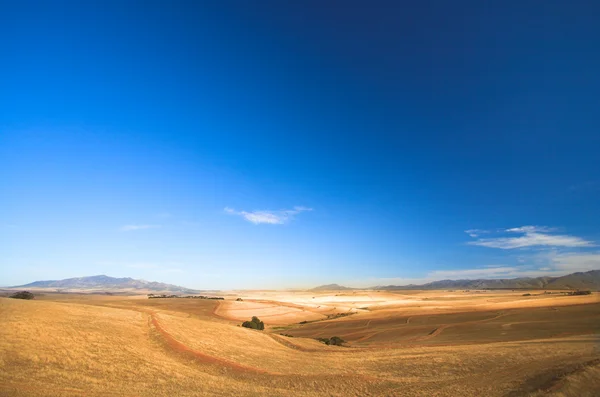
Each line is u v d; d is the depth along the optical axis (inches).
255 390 1257.4
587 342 2292.1
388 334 3914.9
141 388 1116.5
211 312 5861.2
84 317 1899.6
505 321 4362.7
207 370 1459.2
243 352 1898.4
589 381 1301.7
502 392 1209.4
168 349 1643.7
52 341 1395.2
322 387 1353.3
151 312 2508.6
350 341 3521.2
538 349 1998.0
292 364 1765.5
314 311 7308.1
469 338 3152.1
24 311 1738.4
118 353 1430.9
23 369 1107.3
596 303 5615.2
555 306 5644.7
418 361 1812.3
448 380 1417.3
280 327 5152.6
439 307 7052.2
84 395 975.6
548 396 1129.4
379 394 1261.1
